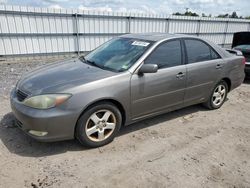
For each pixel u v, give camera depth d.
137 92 3.48
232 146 3.55
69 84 3.06
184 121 4.36
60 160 3.01
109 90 3.19
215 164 3.07
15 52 10.98
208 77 4.48
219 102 5.03
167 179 2.74
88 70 3.52
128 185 2.61
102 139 3.35
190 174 2.85
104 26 13.13
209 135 3.87
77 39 12.52
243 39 8.01
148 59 3.62
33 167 2.85
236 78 5.14
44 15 11.23
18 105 3.08
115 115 3.39
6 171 2.75
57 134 2.98
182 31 16.48
